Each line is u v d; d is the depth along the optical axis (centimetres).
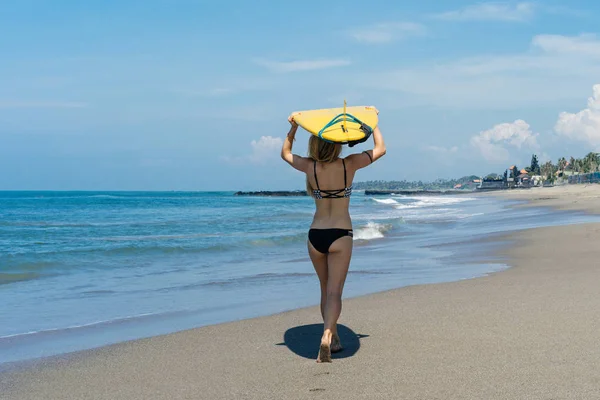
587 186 13138
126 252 1477
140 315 708
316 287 909
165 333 598
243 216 3712
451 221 2714
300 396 379
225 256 1452
